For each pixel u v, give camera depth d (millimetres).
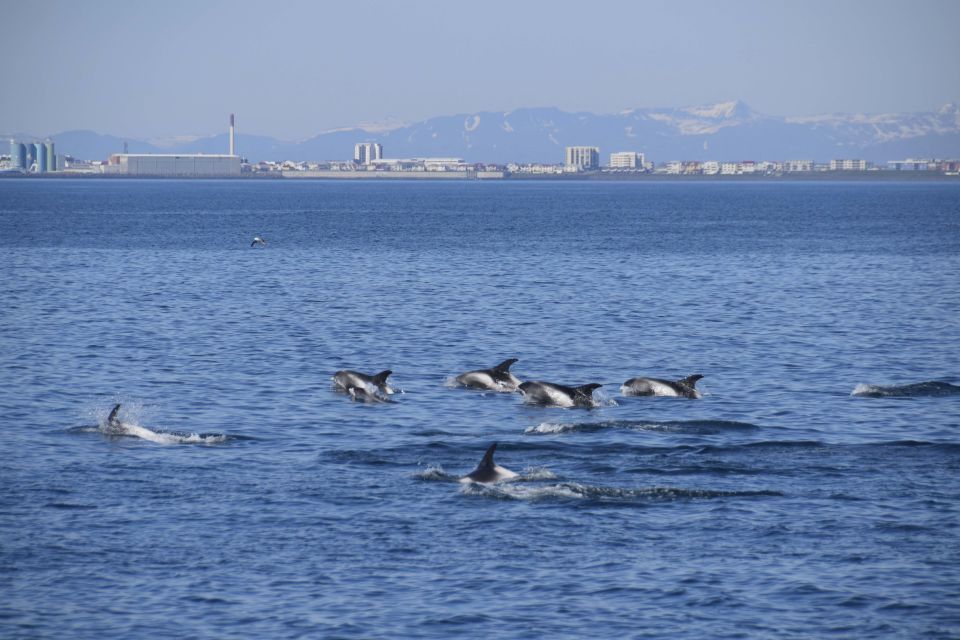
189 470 75500
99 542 61688
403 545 61719
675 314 160500
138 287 191250
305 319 152375
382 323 149000
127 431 85438
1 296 175500
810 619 53094
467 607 54188
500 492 70062
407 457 79312
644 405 99375
